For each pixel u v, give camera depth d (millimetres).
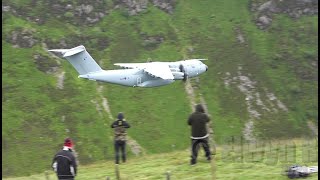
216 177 39344
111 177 43156
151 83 115312
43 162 180625
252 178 38375
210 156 43000
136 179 41000
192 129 42656
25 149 187375
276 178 38125
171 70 114250
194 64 117438
